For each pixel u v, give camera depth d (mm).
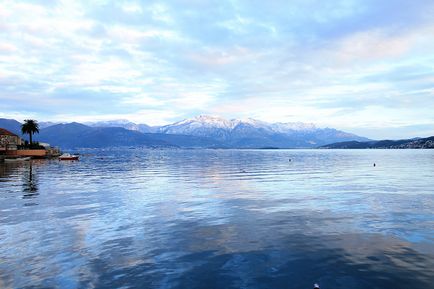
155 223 20125
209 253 14516
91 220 20938
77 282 11578
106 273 12352
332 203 27141
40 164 102125
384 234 17344
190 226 19328
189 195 32344
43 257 14055
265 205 26391
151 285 11352
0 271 12562
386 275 12016
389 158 146500
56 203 27500
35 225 19609
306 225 19391
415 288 10984
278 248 15141
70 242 16203
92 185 41531
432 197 30203
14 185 41500
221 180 48344
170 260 13688
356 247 15203
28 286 11289
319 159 140375
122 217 21859
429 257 13820
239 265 13102
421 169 72688
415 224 19500
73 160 137500
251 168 79500
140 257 14055
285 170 71500
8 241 16344
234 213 23125
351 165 91375
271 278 11867
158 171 69188
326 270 12531
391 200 28547
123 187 39312
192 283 11484
